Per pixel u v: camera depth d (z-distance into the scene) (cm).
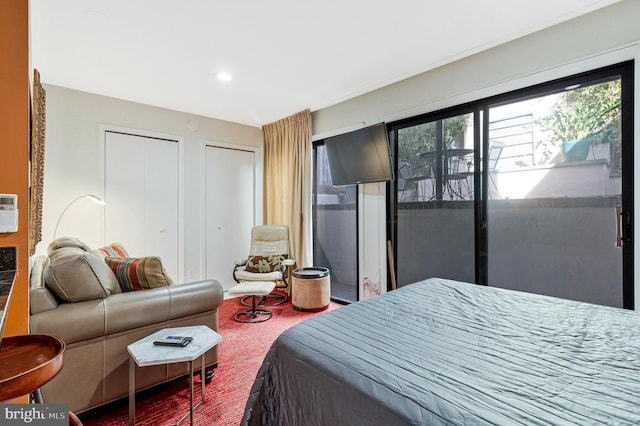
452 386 90
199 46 246
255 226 441
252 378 218
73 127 330
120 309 173
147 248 380
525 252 244
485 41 241
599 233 212
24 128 142
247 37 234
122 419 172
